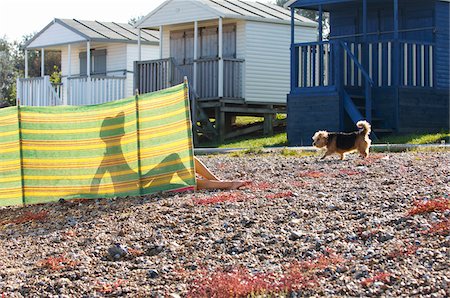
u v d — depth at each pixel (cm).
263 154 1927
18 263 1031
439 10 2419
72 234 1137
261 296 810
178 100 1356
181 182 1350
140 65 3025
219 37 2870
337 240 959
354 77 2375
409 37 2464
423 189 1150
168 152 1359
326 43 2373
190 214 1145
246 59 2964
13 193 1406
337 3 2441
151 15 3053
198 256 977
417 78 2347
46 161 1399
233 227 1062
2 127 1407
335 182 1289
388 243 918
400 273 820
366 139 1583
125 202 1309
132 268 966
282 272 882
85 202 1368
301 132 2412
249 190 1290
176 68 2928
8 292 918
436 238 907
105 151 1380
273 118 3070
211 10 2880
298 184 1297
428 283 788
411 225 966
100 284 915
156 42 3509
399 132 2292
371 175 1327
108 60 3562
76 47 3647
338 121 2331
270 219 1077
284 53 3048
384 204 1077
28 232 1189
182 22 2972
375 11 2514
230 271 909
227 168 1565
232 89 2925
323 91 2367
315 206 1116
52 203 1395
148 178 1362
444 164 1392
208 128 2859
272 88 3019
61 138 1395
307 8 2530
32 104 3475
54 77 4738
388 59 2331
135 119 1368
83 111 1388
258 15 2986
